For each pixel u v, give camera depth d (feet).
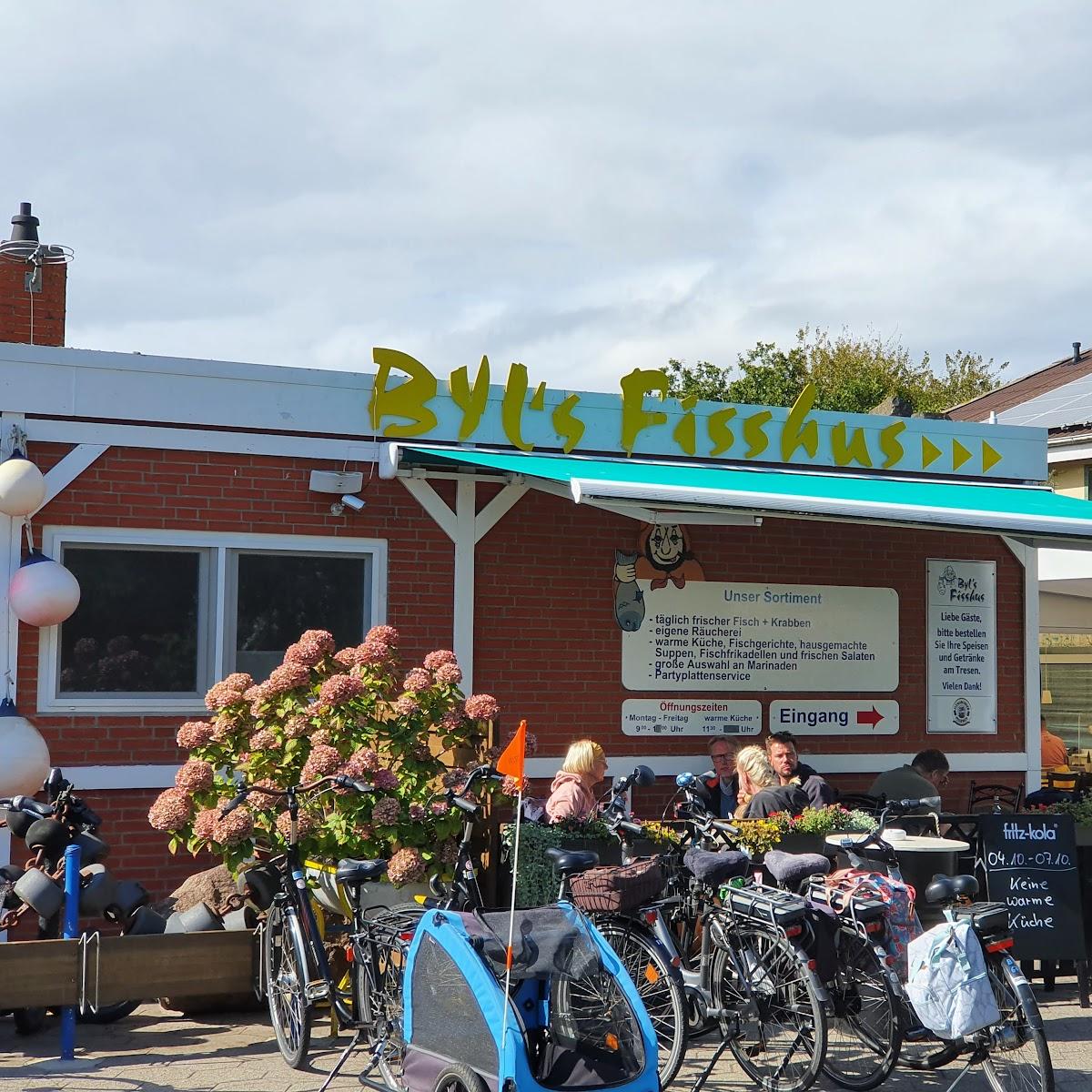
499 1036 20.13
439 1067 21.30
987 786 44.47
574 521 39.37
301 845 28.55
